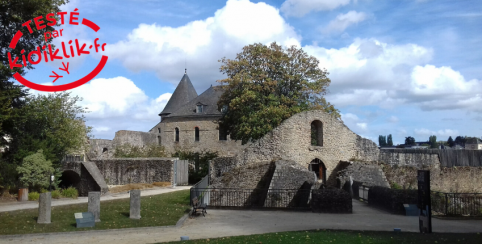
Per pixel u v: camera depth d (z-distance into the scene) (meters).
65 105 28.38
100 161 30.92
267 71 31.64
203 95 54.62
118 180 30.64
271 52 31.70
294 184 20.48
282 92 32.22
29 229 11.61
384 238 10.36
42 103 26.06
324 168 25.75
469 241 9.80
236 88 31.58
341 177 22.91
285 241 10.06
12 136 24.78
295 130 25.31
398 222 13.88
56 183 24.16
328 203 16.17
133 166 30.52
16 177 21.95
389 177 25.19
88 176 25.61
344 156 26.00
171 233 11.82
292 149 25.03
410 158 26.44
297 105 30.36
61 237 11.04
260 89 30.23
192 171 34.81
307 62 32.22
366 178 23.00
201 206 15.32
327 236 10.73
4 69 21.11
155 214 14.48
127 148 39.44
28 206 17.45
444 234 11.08
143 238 11.05
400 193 15.99
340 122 26.31
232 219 14.45
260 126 28.42
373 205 18.16
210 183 24.23
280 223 13.64
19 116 22.75
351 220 14.31
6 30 22.84
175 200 18.62
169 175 29.86
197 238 11.02
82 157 30.77
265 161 24.44
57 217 13.51
